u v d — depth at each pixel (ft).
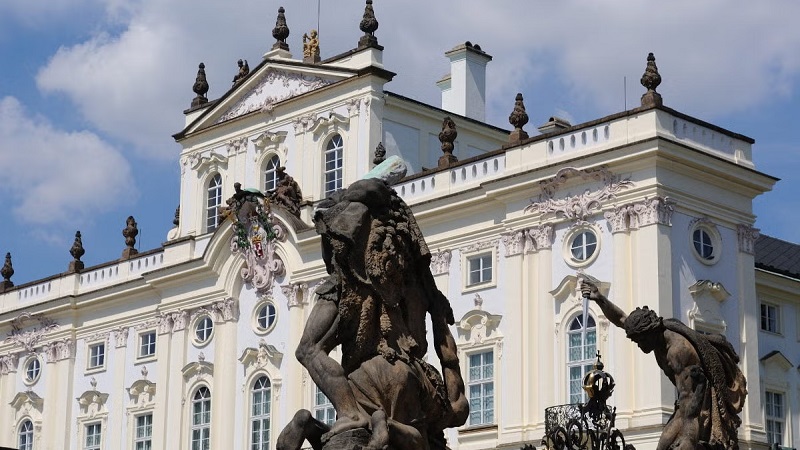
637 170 181.57
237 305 228.43
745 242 190.80
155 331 241.55
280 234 221.66
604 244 183.73
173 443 231.91
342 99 219.82
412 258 42.96
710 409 53.62
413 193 208.33
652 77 182.91
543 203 190.19
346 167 217.77
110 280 250.57
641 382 175.32
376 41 218.79
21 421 260.62
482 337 195.31
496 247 195.93
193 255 236.43
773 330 209.56
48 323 259.60
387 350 41.98
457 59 239.71
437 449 42.88
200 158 240.53
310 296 217.15
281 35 233.96
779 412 207.41
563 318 185.68
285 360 219.00
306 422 41.06
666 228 179.93
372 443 39.58
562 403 183.32
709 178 186.19
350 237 41.86
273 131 229.86
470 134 231.71
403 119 220.64
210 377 229.25
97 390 249.75
